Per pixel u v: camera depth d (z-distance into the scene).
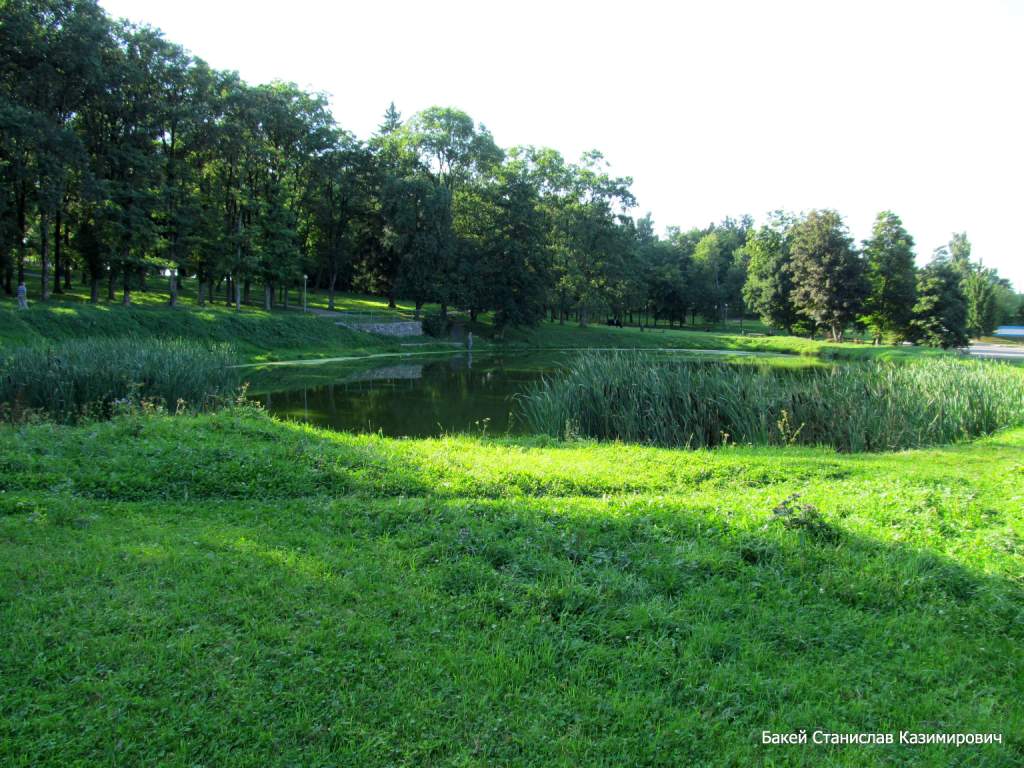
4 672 3.66
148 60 33.69
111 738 3.19
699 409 14.36
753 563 5.68
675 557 5.54
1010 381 17.36
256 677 3.69
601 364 16.41
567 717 3.52
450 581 5.05
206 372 17.17
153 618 4.27
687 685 3.82
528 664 3.95
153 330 32.69
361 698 3.57
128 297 34.94
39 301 31.48
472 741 3.30
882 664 4.18
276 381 28.77
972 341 74.75
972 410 14.62
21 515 6.29
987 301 78.00
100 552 5.33
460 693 3.67
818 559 5.63
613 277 60.44
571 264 58.12
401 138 52.50
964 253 96.88
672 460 9.97
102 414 13.91
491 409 21.14
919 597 5.07
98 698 3.48
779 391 15.17
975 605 4.96
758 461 9.97
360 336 45.31
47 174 27.61
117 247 33.38
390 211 49.59
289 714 3.44
